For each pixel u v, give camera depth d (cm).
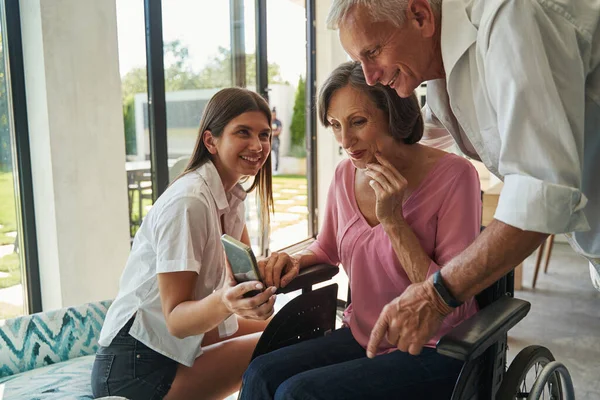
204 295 155
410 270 129
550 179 101
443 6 116
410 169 139
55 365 178
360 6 117
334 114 138
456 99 119
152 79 328
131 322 150
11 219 258
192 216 142
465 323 111
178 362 154
